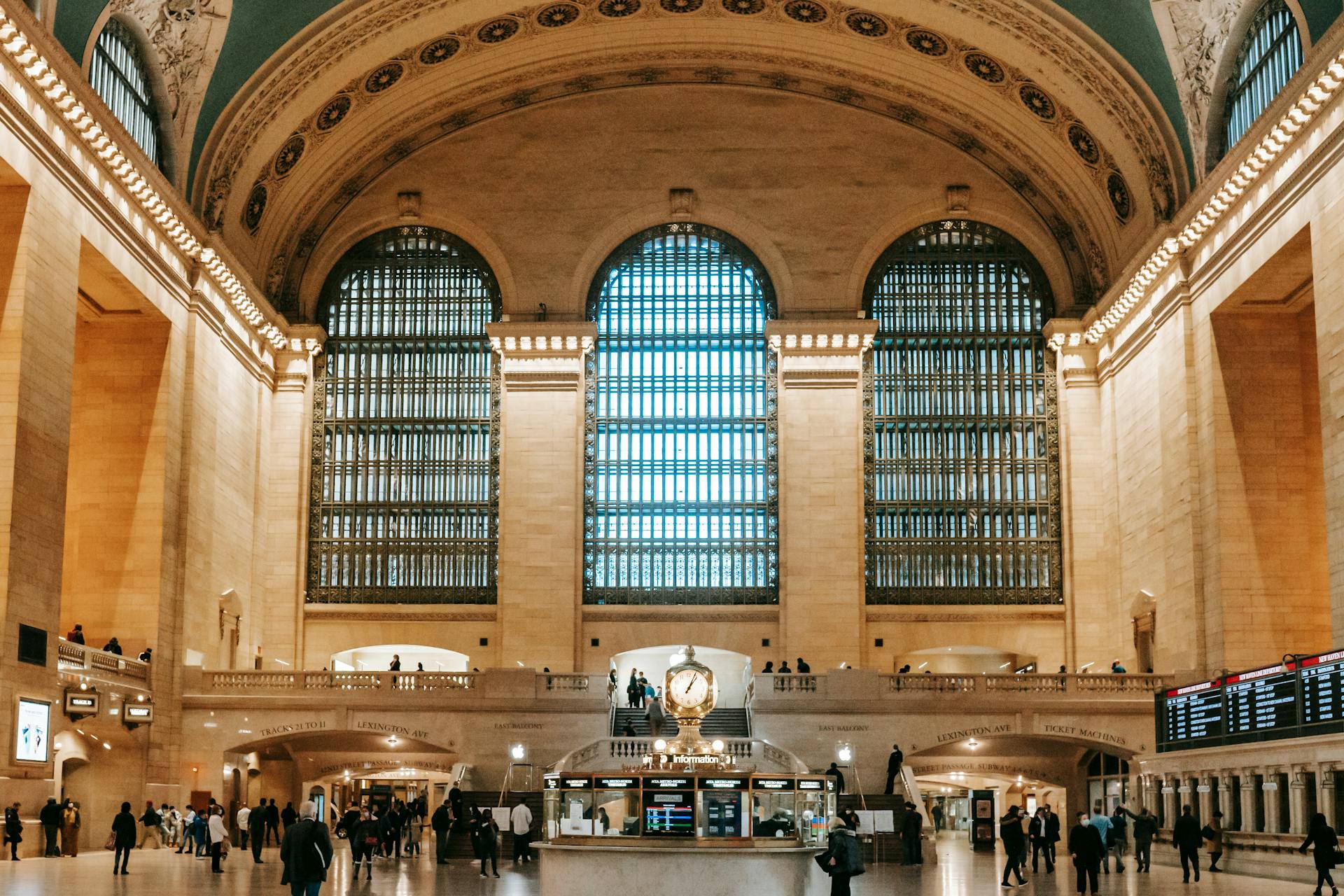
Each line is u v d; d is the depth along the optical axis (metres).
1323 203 31.95
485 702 39.03
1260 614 37.81
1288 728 27.42
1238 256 37.16
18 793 29.73
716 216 49.59
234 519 44.75
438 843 32.31
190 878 25.84
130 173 35.25
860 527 48.06
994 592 48.28
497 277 49.78
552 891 18.36
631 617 48.12
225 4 37.91
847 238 49.47
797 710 39.19
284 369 49.34
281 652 47.59
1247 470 38.53
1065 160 46.78
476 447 49.34
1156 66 39.53
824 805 18.77
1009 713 39.12
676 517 48.97
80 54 33.22
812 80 49.19
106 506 38.81
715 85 49.88
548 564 47.78
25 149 30.55
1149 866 30.64
